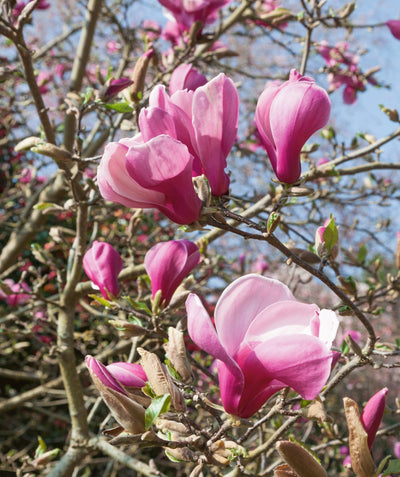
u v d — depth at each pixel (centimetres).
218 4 118
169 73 140
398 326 308
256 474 114
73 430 149
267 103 60
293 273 136
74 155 103
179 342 61
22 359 345
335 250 74
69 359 151
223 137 58
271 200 142
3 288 148
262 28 199
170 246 77
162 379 56
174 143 52
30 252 341
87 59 197
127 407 54
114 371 60
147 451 312
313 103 57
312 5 150
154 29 168
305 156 159
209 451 56
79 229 128
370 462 53
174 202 55
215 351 47
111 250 92
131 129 111
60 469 143
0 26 107
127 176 54
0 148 300
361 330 283
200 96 56
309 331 49
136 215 144
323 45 180
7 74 143
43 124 113
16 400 223
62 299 154
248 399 51
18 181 283
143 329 79
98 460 225
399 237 112
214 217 59
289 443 50
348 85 179
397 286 113
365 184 172
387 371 314
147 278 116
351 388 303
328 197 174
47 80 189
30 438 346
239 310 50
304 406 59
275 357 47
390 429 118
